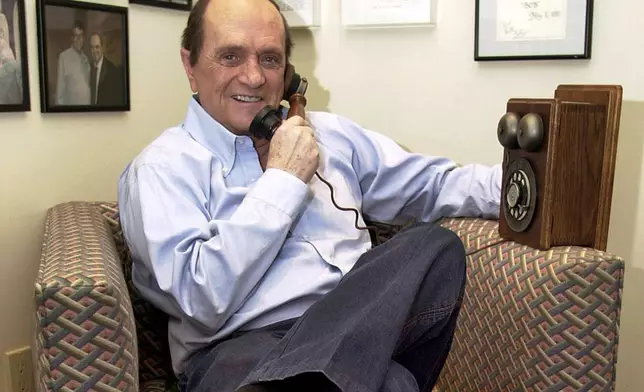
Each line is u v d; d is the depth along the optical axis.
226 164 1.32
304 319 1.02
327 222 1.36
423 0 1.64
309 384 0.96
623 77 1.45
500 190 1.37
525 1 1.52
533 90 1.56
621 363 1.54
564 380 1.14
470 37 1.61
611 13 1.44
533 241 1.22
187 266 1.15
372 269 1.06
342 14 1.74
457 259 1.09
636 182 1.46
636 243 1.48
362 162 1.52
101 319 0.98
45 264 1.07
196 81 1.36
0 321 1.49
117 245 1.46
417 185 1.51
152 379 1.45
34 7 1.46
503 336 1.24
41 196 1.53
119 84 1.64
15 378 1.52
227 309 1.16
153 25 1.72
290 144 1.21
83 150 1.60
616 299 1.11
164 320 1.45
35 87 1.48
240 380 1.05
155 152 1.28
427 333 1.09
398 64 1.72
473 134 1.65
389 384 0.97
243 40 1.28
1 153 1.44
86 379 0.99
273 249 1.18
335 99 1.82
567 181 1.19
